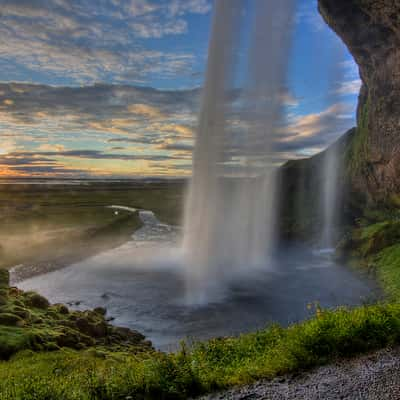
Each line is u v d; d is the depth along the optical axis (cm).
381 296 2205
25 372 965
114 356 1292
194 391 711
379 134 4206
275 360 803
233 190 4644
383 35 3812
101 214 7781
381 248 2969
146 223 7044
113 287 2819
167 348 1695
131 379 728
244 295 2494
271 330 1088
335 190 5338
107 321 2081
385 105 4066
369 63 4316
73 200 11831
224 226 4219
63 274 3262
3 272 2828
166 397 688
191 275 3066
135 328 1980
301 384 700
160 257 3853
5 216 6781
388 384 670
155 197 13488
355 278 2762
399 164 3847
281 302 2325
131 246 4653
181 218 7512
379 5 3475
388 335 869
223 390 709
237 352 959
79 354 1237
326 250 3934
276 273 3070
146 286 2816
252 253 3738
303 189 5719
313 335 864
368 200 4650
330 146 6166
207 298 2459
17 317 1520
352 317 948
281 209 5359
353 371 731
